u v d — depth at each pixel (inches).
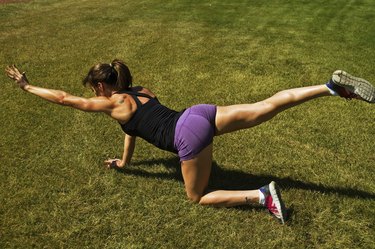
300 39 311.6
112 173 156.3
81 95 221.8
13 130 185.3
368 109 200.8
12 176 155.6
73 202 142.6
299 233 128.1
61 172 157.6
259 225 131.3
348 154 166.6
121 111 136.3
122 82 140.6
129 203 142.1
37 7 442.9
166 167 160.2
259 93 220.8
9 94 219.6
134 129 137.4
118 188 149.1
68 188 149.4
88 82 142.0
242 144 173.5
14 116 196.9
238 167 160.2
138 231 130.6
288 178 153.3
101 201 143.2
